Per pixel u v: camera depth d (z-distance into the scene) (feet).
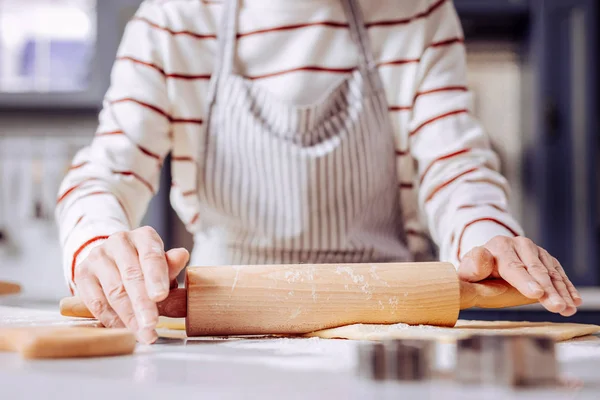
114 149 2.96
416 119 3.17
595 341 1.92
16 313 2.47
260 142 3.10
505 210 2.67
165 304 1.97
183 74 3.18
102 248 1.98
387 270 2.05
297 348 1.65
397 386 1.05
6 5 7.04
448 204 2.86
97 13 6.48
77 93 6.72
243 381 1.13
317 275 2.00
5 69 7.11
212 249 3.38
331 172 3.11
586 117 6.26
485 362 1.05
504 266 2.11
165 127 3.18
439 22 3.24
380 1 3.23
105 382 1.09
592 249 6.26
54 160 6.78
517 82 6.47
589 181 6.26
